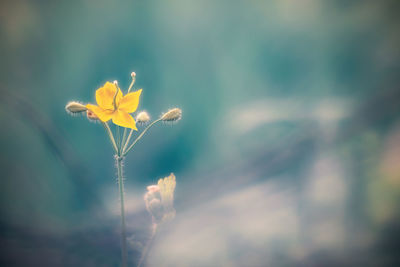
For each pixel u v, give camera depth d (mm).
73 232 517
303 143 575
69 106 470
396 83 610
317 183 572
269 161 569
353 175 575
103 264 509
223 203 550
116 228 518
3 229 523
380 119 582
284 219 553
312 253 534
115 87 473
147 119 474
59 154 561
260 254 531
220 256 531
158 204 476
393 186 572
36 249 513
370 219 559
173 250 527
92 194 547
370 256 530
